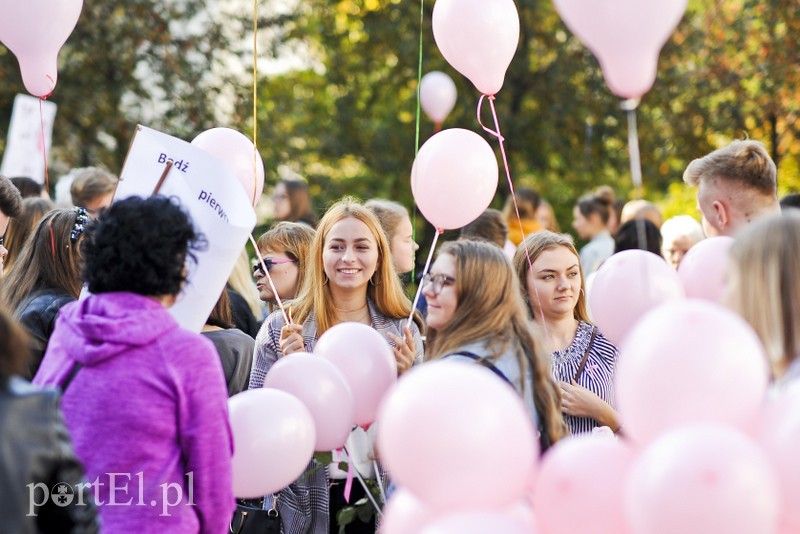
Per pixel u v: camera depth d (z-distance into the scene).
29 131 9.51
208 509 2.97
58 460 2.50
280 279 5.16
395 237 5.57
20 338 2.53
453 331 3.37
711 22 15.04
